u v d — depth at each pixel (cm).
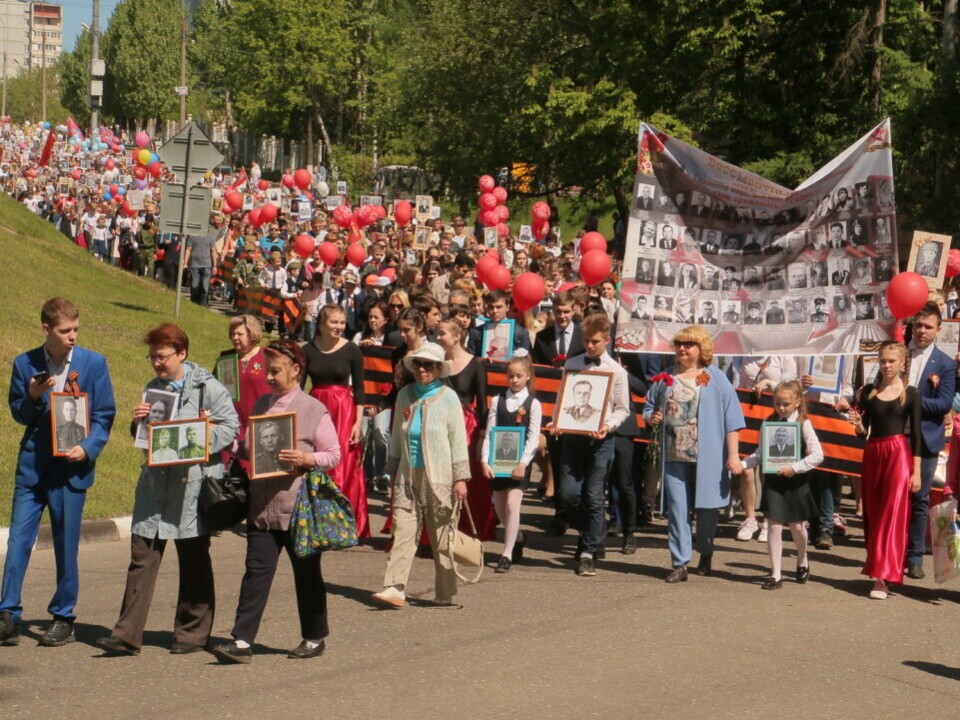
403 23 6319
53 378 795
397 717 671
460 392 1087
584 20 4384
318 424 767
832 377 1241
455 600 941
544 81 4250
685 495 1032
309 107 8475
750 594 987
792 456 1006
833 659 809
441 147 5106
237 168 9388
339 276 2328
